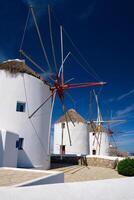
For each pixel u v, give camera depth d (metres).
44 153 19.12
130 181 7.93
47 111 20.25
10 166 15.06
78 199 6.53
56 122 33.06
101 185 7.12
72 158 25.86
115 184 7.46
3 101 17.97
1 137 14.47
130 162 18.08
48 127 20.16
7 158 14.66
